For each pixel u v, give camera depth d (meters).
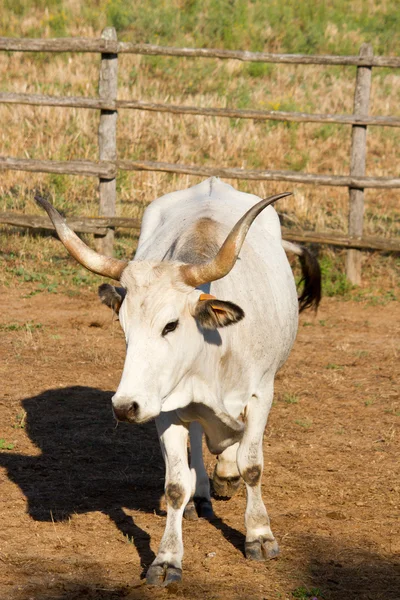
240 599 4.62
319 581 4.86
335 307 11.62
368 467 6.65
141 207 15.01
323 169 18.03
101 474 6.49
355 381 8.80
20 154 16.84
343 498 6.07
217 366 4.83
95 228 12.51
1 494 6.08
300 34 24.56
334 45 24.80
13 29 23.94
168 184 16.11
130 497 6.08
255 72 22.41
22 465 6.61
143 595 4.66
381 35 26.48
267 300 5.44
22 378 8.62
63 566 5.00
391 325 10.91
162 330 4.30
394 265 13.20
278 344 5.57
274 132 19.11
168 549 4.86
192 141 18.28
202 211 5.75
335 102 20.73
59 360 9.22
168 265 4.45
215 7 25.83
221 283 5.04
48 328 10.34
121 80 20.62
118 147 17.50
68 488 6.21
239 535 5.49
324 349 9.87
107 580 4.84
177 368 4.40
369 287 12.43
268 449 6.99
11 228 14.04
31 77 20.70
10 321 10.53
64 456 6.82
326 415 7.84
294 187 16.64
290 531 5.51
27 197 14.88
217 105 19.69
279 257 6.03
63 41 12.48
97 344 9.83
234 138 18.38
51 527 5.55
